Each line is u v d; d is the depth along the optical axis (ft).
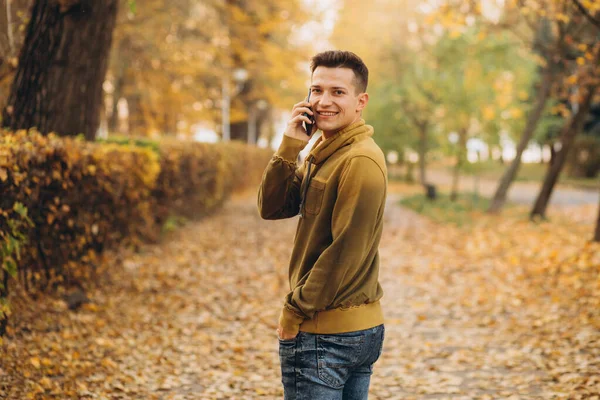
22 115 21.56
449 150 69.21
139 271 25.53
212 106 90.68
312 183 7.95
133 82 71.26
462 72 66.39
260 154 88.63
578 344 17.31
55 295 18.85
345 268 7.39
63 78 21.65
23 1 24.79
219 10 76.54
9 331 15.05
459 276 28.89
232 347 17.54
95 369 14.55
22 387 12.58
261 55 80.33
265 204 8.57
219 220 46.78
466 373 15.79
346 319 7.70
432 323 21.08
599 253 28.43
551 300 22.80
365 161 7.47
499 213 55.16
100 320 18.25
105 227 22.44
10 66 22.52
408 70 77.92
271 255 33.83
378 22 83.25
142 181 26.71
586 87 39.75
